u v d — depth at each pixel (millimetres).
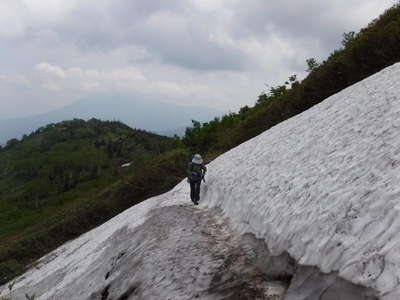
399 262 4809
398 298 4461
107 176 67500
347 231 6250
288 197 9242
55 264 23484
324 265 6184
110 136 136875
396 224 5383
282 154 12906
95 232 24922
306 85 26453
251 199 11180
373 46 21750
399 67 13398
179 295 8219
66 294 15109
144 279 9734
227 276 8258
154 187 34344
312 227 7238
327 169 8977
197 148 42062
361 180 7273
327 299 5617
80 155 113062
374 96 11773
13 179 117750
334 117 12602
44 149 139000
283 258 7566
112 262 13891
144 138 135875
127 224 18125
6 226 58531
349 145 9461
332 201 7359
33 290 20297
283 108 29438
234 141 34344
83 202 40688
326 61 28047
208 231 11453
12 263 30500
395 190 6023
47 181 94938
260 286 7422
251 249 8992
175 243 10961
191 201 16266
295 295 6383
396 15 23641
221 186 14688
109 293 11125
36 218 56500
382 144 8016
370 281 5012
